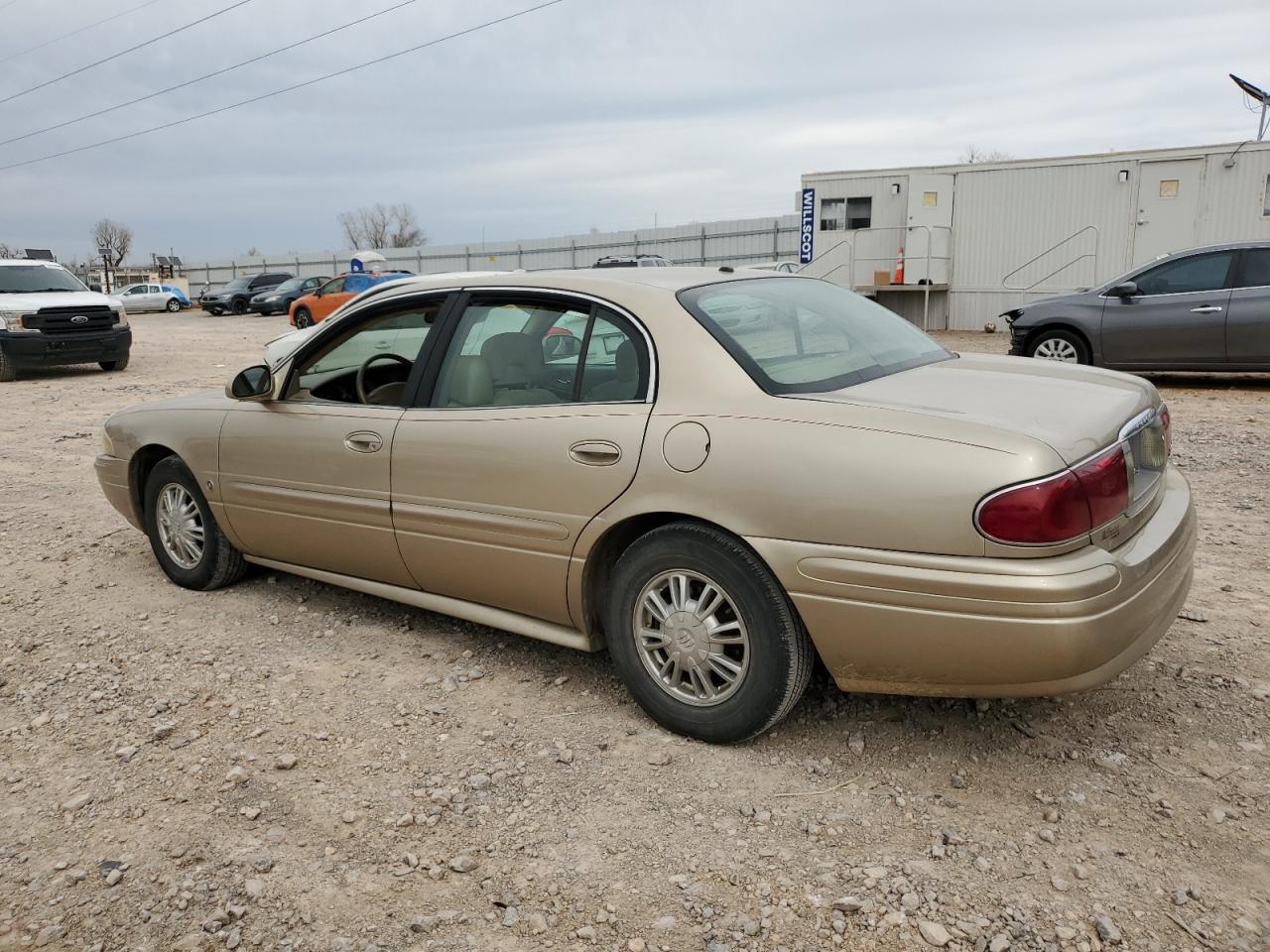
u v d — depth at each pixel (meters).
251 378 4.32
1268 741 3.11
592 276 3.57
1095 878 2.48
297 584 5.00
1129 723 3.25
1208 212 16.09
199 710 3.60
